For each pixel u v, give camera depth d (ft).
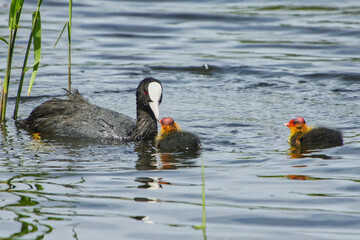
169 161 35.70
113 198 28.02
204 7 93.04
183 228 24.21
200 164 34.76
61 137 42.68
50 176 31.94
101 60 67.77
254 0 98.27
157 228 24.23
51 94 55.06
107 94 55.83
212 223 24.80
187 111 50.16
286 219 25.23
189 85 59.36
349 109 50.16
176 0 98.58
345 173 32.09
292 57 68.95
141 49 72.64
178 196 28.37
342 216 25.49
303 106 51.47
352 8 91.61
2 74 60.70
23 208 26.40
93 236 23.34
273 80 60.64
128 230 23.98
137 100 44.01
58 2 94.48
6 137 41.96
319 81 60.08
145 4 95.45
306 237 23.30
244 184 30.32
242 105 52.08
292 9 91.66
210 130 44.19
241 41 75.97
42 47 71.87
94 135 42.60
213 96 55.42
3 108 46.52
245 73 63.41
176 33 79.87
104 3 95.71
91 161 35.73
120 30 80.69
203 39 77.10
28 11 87.66
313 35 77.77
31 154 37.29
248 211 26.17
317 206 26.78
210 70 64.80
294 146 39.24
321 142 39.37
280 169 33.24
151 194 28.73
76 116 44.01
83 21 84.12
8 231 23.71
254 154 37.17
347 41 74.84
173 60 68.03
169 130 40.86
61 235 23.38
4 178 31.32
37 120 44.96
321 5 94.12
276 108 50.93
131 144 41.01
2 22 79.41
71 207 26.68
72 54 69.72
